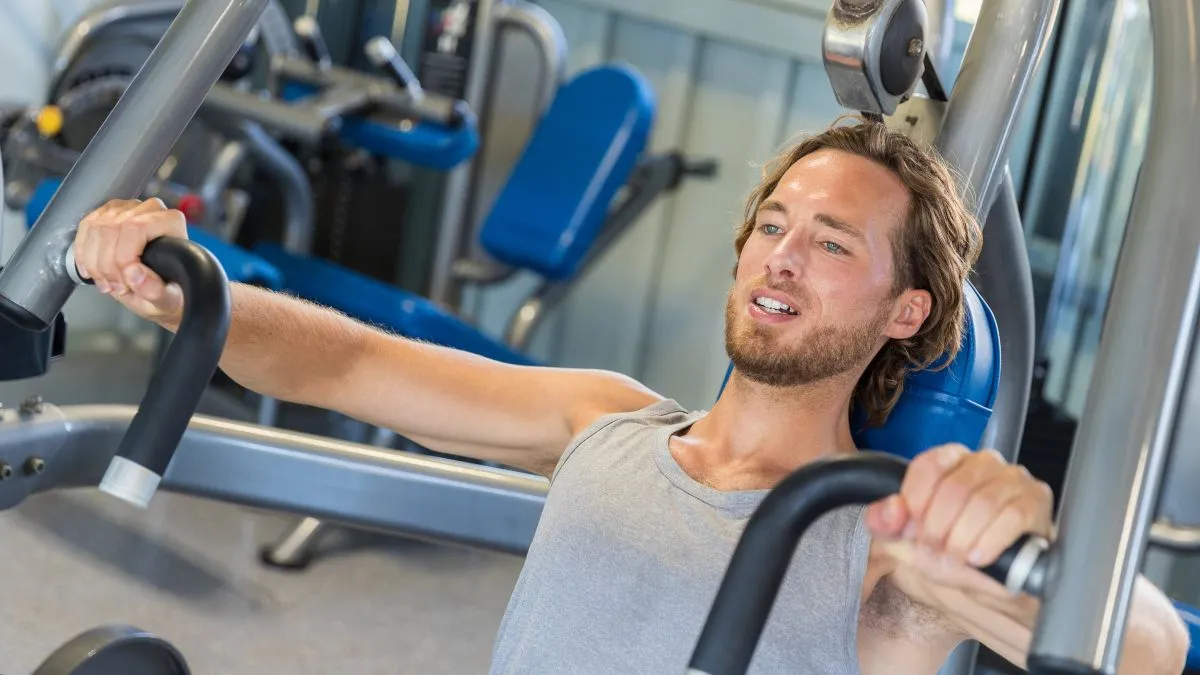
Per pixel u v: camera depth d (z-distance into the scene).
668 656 1.39
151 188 3.97
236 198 4.26
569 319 5.12
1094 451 0.75
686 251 4.94
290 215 4.29
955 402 1.58
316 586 3.34
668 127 4.91
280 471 1.55
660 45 4.88
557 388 1.75
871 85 1.31
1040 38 1.41
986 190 1.42
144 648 1.44
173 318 1.25
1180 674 1.27
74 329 4.86
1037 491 0.81
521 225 4.15
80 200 1.14
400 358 1.74
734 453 1.55
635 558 1.44
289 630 3.06
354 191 4.77
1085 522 0.74
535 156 4.20
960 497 0.80
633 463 1.55
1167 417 0.75
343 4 4.90
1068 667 0.72
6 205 3.87
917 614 1.39
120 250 1.10
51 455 1.42
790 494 0.79
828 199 1.53
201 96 1.17
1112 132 3.07
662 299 4.99
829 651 1.36
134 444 0.92
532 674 1.44
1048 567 0.75
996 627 1.27
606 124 4.12
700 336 4.95
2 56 4.44
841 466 0.79
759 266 1.54
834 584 1.37
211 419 1.56
